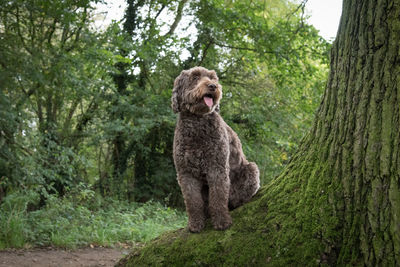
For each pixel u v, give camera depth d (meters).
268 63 13.49
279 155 15.30
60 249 6.43
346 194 2.33
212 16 12.43
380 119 2.23
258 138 14.50
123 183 14.12
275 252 2.45
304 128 14.43
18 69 6.60
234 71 14.63
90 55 8.96
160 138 14.60
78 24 8.58
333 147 2.53
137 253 3.18
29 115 8.46
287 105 14.56
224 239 2.73
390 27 2.26
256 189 3.39
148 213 9.57
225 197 3.03
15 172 8.08
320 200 2.45
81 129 13.24
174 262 2.83
